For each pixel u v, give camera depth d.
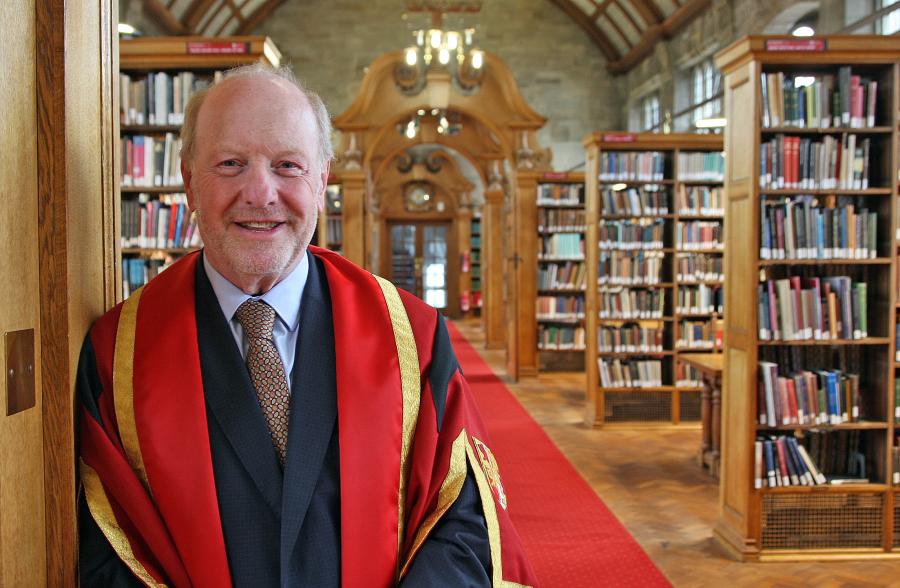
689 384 7.88
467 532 1.47
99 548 1.32
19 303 1.19
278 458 1.40
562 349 11.12
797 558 4.25
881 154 4.31
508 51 20.44
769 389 4.23
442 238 22.73
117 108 1.61
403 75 10.28
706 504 5.31
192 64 4.61
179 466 1.35
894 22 9.96
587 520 4.97
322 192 1.55
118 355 1.42
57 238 1.26
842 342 4.21
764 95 4.24
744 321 4.30
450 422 1.56
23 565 1.20
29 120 1.22
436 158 22.23
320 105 1.54
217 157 1.38
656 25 17.47
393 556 1.43
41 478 1.26
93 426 1.36
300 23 19.91
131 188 4.56
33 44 1.24
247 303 1.47
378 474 1.44
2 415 1.13
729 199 4.51
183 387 1.40
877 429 4.39
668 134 7.90
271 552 1.35
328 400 1.46
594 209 7.83
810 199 4.59
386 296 1.62
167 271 1.55
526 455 6.69
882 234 4.29
